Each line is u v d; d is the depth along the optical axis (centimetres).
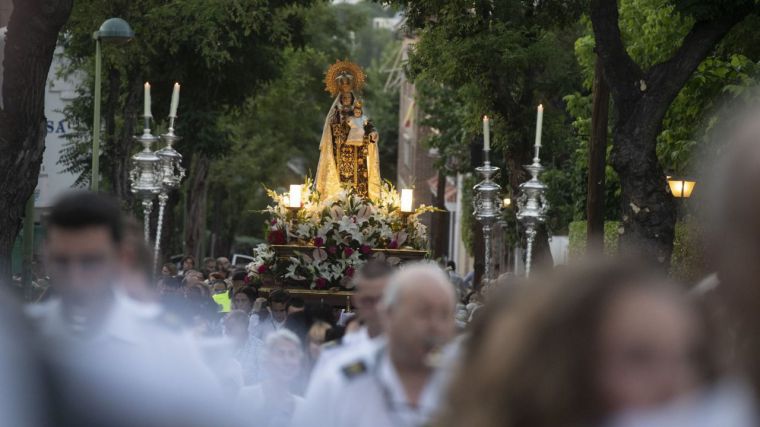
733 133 405
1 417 476
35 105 2278
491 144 3738
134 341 635
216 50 4488
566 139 3891
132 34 2967
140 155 2177
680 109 2938
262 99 7512
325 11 7894
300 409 805
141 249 747
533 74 3644
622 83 2355
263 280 2916
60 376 484
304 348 1394
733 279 400
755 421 396
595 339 388
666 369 389
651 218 2355
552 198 4619
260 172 8138
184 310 1538
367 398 776
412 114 9644
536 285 405
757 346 401
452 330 781
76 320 641
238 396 1194
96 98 3003
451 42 3372
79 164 4791
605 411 390
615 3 2336
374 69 12081
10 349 484
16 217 2312
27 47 2244
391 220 2975
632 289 393
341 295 2875
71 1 2259
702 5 2298
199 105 4922
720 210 400
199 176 6662
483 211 2331
